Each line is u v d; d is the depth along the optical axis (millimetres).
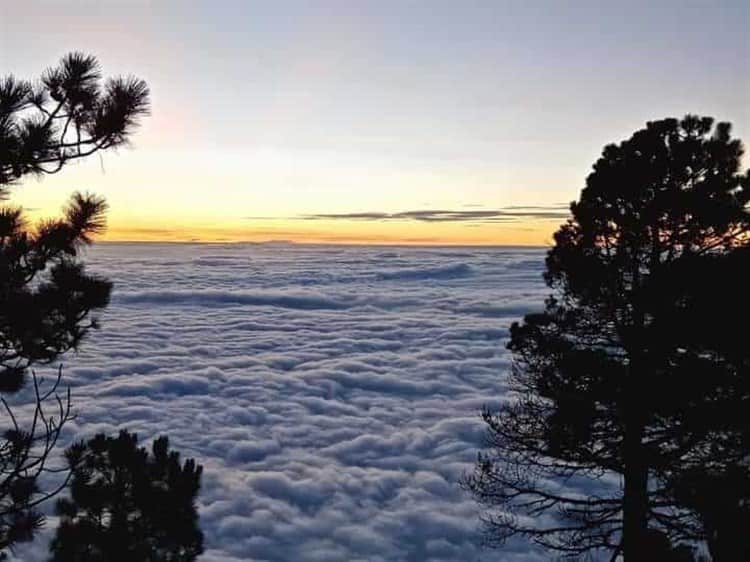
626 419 6746
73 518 4180
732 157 6648
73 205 3850
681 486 4691
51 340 3875
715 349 6336
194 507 4414
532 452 7719
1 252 3561
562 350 7242
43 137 3320
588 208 7254
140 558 4086
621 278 7027
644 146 6812
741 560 3709
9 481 3912
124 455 4301
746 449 6023
